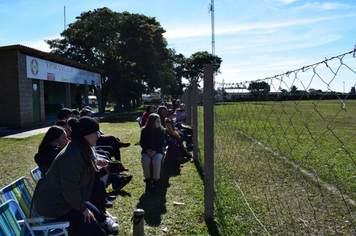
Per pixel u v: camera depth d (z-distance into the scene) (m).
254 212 3.83
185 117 11.52
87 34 29.02
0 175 6.05
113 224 3.55
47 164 3.16
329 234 3.10
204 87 3.63
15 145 9.64
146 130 4.95
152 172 4.98
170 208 4.20
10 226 2.19
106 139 6.11
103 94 31.25
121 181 4.90
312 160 6.31
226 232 3.40
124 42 30.00
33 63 15.66
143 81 33.09
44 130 13.83
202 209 4.10
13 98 14.55
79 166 2.58
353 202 3.88
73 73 21.27
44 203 2.61
